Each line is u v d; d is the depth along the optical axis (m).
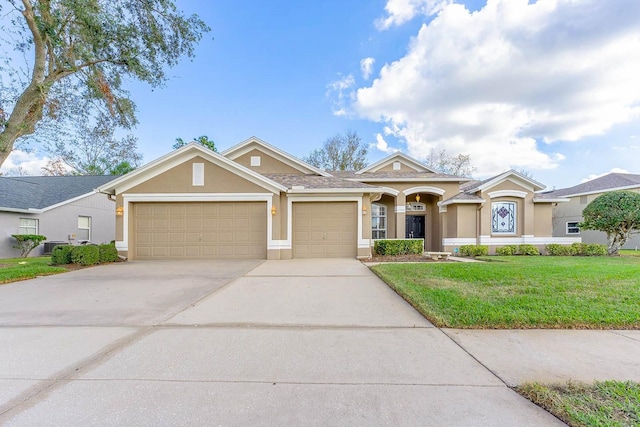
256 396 2.48
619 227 13.78
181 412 2.27
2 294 6.04
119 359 3.16
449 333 3.88
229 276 8.01
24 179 21.91
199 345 3.52
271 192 11.91
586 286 6.05
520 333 3.88
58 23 10.16
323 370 2.91
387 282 6.92
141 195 11.73
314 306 5.16
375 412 2.26
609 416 2.15
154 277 7.88
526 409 2.29
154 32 11.38
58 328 4.08
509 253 14.61
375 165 17.78
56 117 11.95
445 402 2.38
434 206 17.41
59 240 17.94
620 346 3.46
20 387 2.62
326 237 12.34
